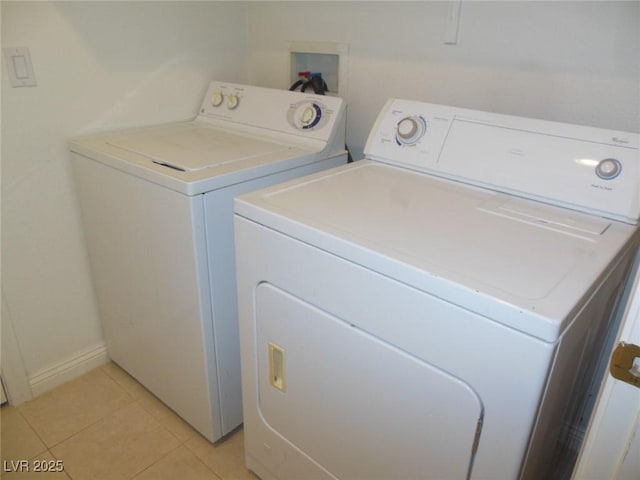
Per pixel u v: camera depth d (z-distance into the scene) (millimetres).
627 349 659
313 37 1891
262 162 1424
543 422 892
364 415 1074
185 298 1417
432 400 923
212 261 1357
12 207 1598
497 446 855
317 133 1622
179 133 1785
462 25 1493
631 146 1074
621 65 1255
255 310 1233
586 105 1338
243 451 1641
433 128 1355
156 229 1402
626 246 986
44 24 1506
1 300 1653
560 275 838
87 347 1964
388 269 884
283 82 2057
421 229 1003
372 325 962
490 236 981
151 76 1823
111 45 1679
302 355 1155
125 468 1563
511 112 1477
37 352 1812
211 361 1480
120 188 1476
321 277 1016
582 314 821
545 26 1345
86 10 1586
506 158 1225
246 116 1832
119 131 1779
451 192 1235
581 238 991
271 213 1067
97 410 1791
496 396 821
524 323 739
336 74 1915
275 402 1315
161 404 1831
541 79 1393
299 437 1287
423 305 857
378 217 1057
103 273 1771
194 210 1260
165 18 1803
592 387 1476
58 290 1801
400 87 1701
